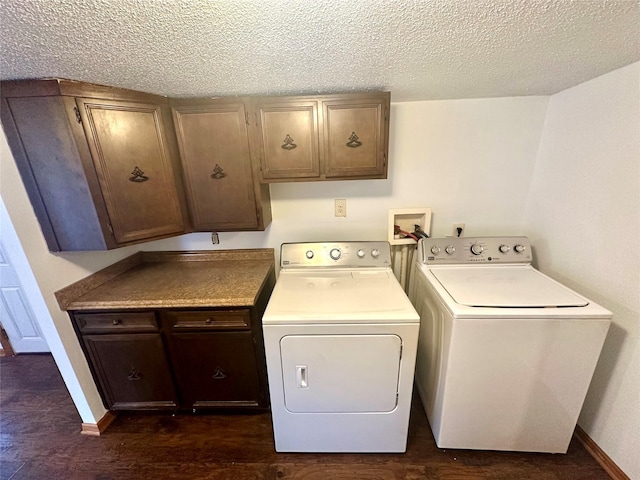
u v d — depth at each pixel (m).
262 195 1.75
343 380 1.38
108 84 1.30
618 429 1.34
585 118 1.49
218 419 1.76
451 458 1.49
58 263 1.48
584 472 1.40
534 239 1.89
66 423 1.75
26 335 2.38
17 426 1.74
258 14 0.76
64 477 1.45
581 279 1.54
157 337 1.58
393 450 1.51
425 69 1.24
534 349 1.29
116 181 1.42
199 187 1.68
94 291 1.63
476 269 1.72
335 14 0.77
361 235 2.06
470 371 1.35
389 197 1.99
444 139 1.87
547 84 1.51
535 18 0.82
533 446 1.45
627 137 1.27
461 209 1.99
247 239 2.08
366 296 1.49
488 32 0.91
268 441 1.61
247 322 1.54
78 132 1.28
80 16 0.74
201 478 1.44
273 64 1.12
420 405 1.81
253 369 1.63
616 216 1.33
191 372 1.65
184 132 1.59
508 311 1.26
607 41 0.99
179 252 2.09
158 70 1.15
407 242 2.01
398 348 1.33
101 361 1.62
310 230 2.06
